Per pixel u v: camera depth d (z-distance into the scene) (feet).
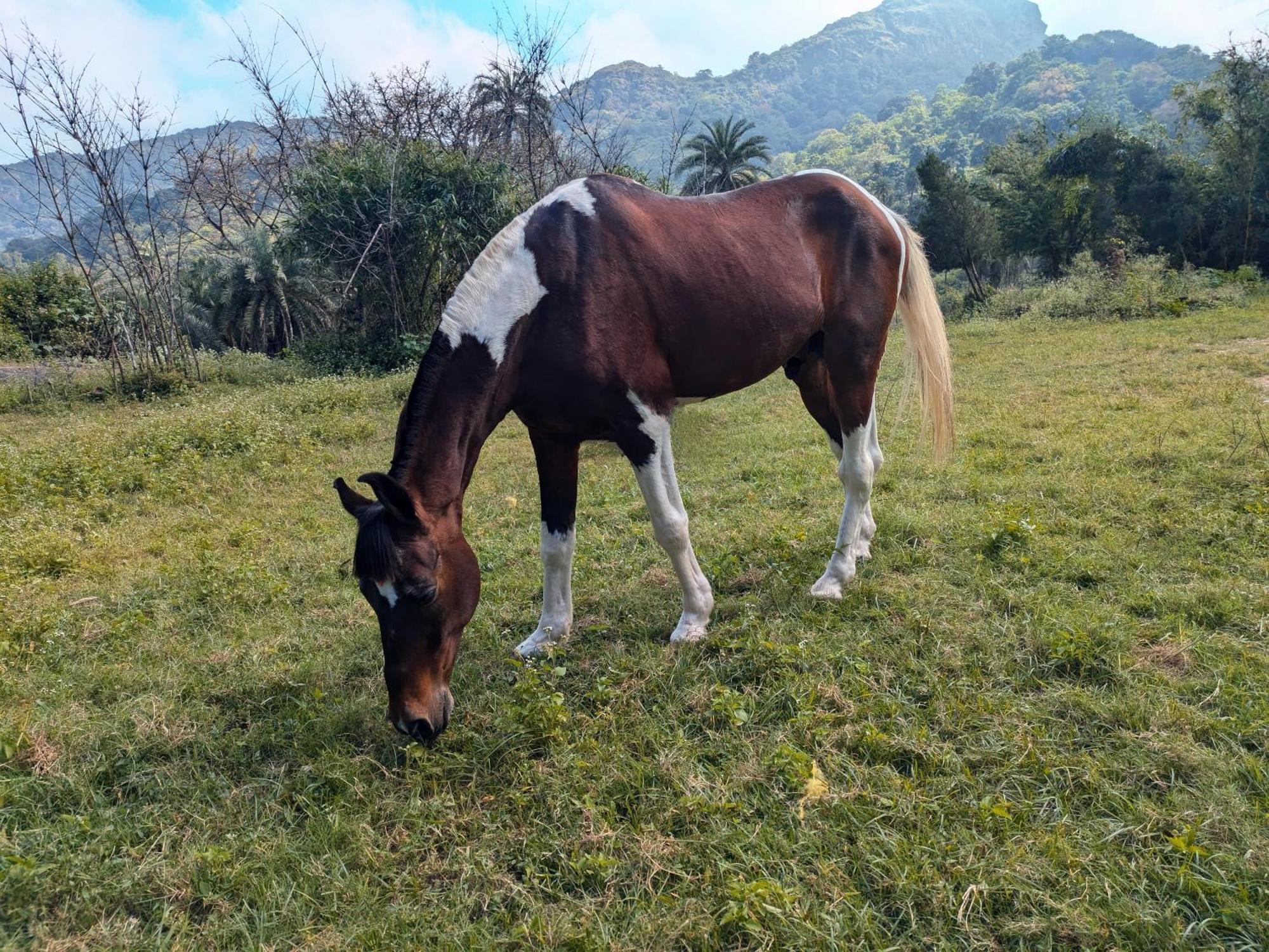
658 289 10.41
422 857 7.67
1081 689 9.16
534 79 60.03
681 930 6.37
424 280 59.82
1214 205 78.84
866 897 6.70
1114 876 6.54
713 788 8.11
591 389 10.12
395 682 8.68
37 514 19.15
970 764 8.18
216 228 73.61
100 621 13.42
